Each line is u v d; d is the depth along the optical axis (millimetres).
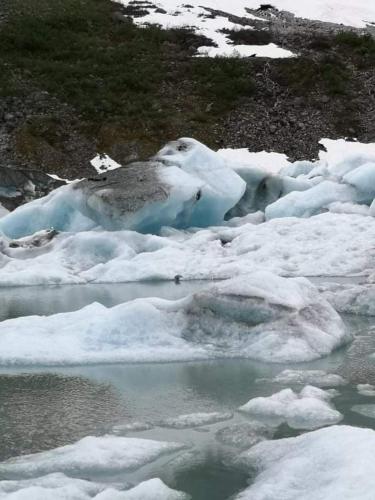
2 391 7211
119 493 4605
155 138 28172
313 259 14883
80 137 28047
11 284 14453
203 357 8312
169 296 12469
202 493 4844
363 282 13094
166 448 5555
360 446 4777
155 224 17797
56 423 6262
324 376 7453
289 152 28250
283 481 4676
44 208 18438
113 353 8305
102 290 13461
